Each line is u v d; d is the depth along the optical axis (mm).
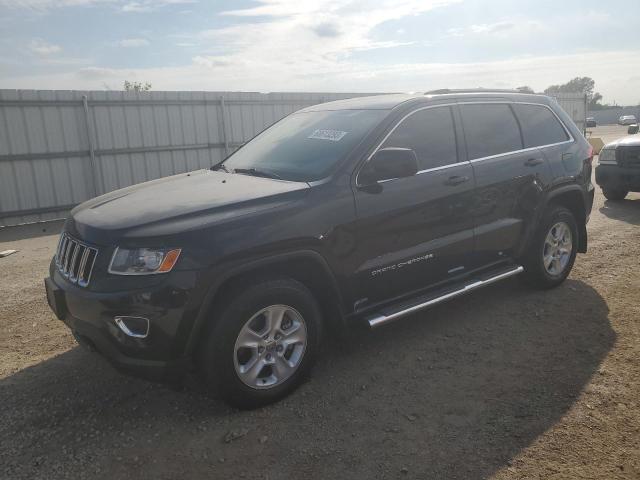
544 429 3055
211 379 3158
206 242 3055
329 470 2779
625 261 6199
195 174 4488
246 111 14969
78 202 12594
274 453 2930
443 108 4434
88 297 3053
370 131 3939
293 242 3322
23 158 11773
